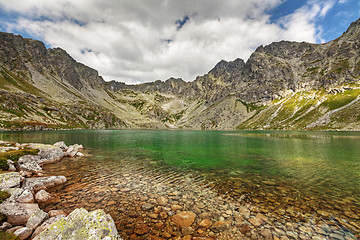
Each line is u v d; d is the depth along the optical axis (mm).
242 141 64688
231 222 9820
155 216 10352
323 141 63156
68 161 26984
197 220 9977
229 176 19422
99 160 27984
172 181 17453
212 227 9305
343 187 15945
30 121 138875
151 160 28406
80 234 7027
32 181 14312
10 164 19047
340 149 42281
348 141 62562
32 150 24688
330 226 9539
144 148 43562
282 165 25156
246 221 9961
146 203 12164
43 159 24656
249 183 16938
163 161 27703
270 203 12414
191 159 29516
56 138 69250
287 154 35094
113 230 7488
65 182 16812
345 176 19531
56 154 27953
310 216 10633
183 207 11609
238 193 14273
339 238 8461
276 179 18312
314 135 98938
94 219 7559
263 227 9367
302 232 8945
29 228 8398
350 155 33812
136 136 91875
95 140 64500
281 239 8344
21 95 174000
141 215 10453
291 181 17672
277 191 14828
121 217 10180
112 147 45062
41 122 149875
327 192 14695
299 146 48781
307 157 31875
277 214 10812
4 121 121250
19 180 13438
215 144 54000
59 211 10570
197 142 60562
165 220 9930
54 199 12727
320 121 193625
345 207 11891
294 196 13750
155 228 9125
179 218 10164
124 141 62125
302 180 18016
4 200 10305
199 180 17844
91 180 17578
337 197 13633
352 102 197500
